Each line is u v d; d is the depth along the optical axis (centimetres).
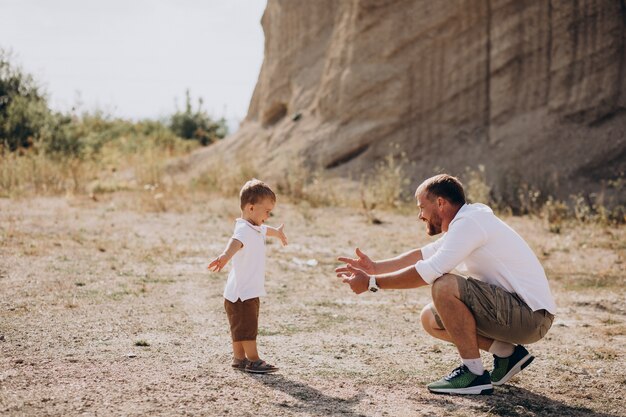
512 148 1545
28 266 850
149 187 1441
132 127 2730
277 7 2052
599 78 1502
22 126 1970
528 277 468
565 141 1514
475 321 470
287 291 794
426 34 1638
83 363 516
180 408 430
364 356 565
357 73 1709
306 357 556
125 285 783
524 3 1552
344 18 1789
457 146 1614
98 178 1741
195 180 1648
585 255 1018
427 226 498
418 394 477
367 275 482
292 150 1772
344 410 439
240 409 433
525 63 1563
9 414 409
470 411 445
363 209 1420
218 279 834
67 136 2006
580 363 563
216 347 574
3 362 509
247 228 510
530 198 1441
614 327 678
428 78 1642
